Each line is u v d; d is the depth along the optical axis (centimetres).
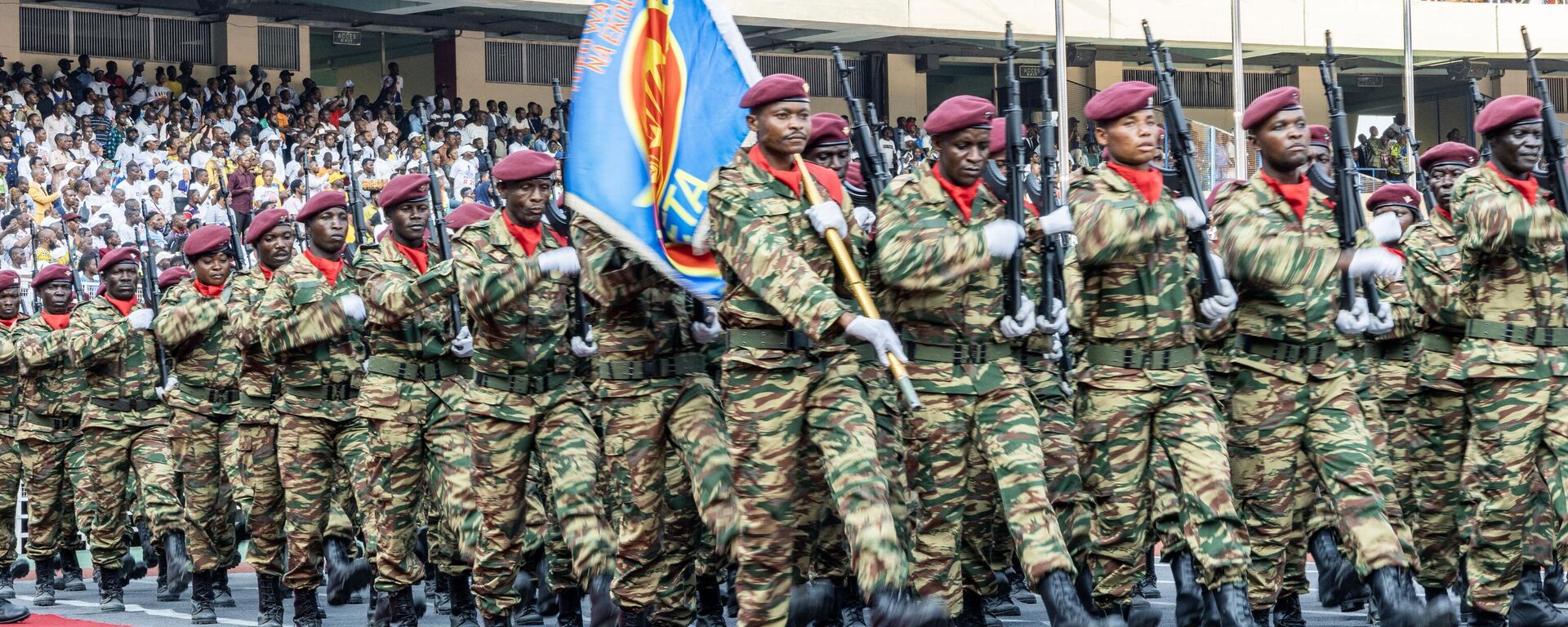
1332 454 780
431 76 3212
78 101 2708
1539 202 844
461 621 1049
